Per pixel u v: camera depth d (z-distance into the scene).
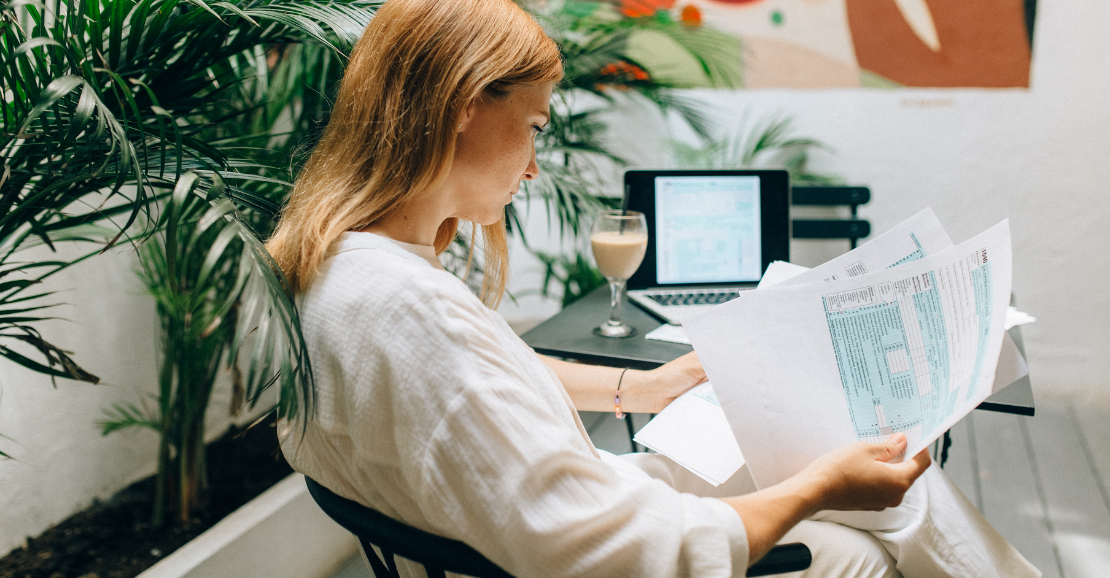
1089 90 2.11
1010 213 2.27
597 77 2.32
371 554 0.71
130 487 1.69
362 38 0.65
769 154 2.41
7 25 0.73
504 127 0.63
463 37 0.60
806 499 0.62
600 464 0.54
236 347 0.56
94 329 1.58
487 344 0.53
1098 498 1.80
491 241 0.86
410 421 0.51
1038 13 2.11
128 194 1.52
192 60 0.94
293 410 0.56
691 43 2.37
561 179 1.77
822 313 0.68
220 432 1.95
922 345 0.66
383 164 0.61
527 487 0.49
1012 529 1.68
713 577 0.52
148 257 1.47
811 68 2.32
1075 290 2.25
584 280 2.47
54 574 1.37
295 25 0.87
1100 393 2.28
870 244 0.78
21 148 0.82
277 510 1.49
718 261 1.47
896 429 0.68
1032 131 2.19
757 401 0.71
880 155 2.33
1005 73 2.17
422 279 0.54
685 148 2.46
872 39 2.26
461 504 0.50
